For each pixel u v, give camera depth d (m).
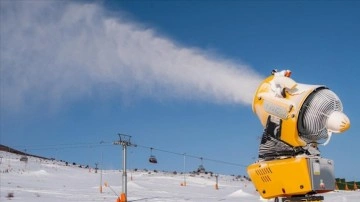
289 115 4.88
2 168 81.94
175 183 80.69
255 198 41.50
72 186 61.38
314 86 4.91
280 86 4.96
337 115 4.74
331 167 4.96
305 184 4.68
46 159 118.94
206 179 99.06
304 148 4.96
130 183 66.00
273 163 4.96
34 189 49.38
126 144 37.25
